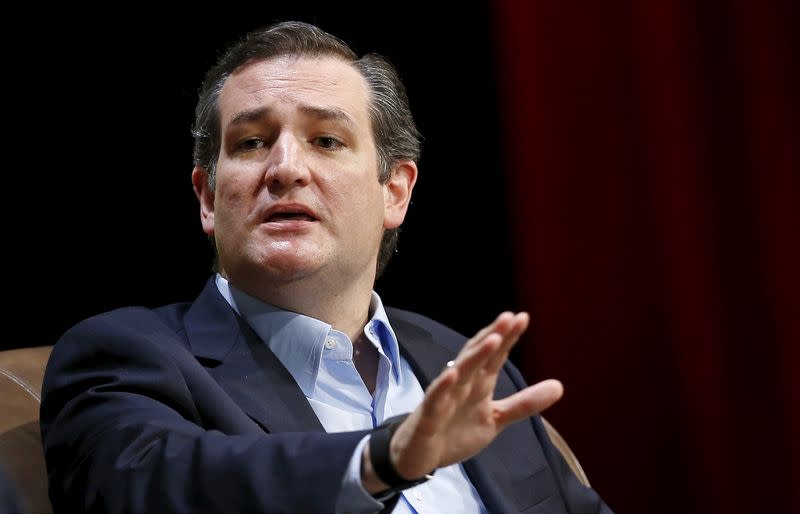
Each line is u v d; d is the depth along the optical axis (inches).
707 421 409.4
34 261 343.9
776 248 405.7
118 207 352.5
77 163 348.2
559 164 415.2
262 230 210.1
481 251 414.9
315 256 208.5
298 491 146.1
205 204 236.4
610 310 414.9
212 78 233.9
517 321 132.0
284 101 216.5
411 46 401.7
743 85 409.7
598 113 415.8
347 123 219.9
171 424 167.5
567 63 415.8
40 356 229.8
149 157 354.9
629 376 415.2
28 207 343.3
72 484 166.7
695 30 413.4
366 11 390.3
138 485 155.3
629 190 415.2
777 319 405.1
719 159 410.6
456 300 413.1
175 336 208.7
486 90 411.5
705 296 410.3
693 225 410.9
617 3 416.5
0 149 339.6
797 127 406.9
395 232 258.5
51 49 344.8
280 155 211.2
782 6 409.7
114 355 189.2
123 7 351.6
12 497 195.0
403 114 243.3
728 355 408.8
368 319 233.6
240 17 361.7
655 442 413.7
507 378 245.9
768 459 404.8
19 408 211.2
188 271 360.2
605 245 415.5
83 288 349.1
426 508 200.2
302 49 225.8
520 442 227.1
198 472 152.7
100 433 168.6
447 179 412.8
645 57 414.6
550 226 415.8
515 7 414.0
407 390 226.8
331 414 206.5
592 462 414.6
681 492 410.3
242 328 209.9
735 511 405.4
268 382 199.5
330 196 213.0
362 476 142.6
